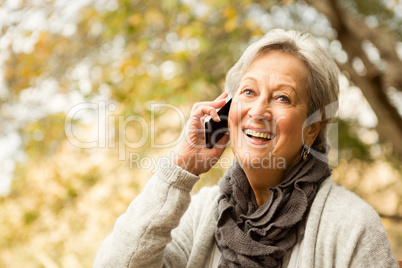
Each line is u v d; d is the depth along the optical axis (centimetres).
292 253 150
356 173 591
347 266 141
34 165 514
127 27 456
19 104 518
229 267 152
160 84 437
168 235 156
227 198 161
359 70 537
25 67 496
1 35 479
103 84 464
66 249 475
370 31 475
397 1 504
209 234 164
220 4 431
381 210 598
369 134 584
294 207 150
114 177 466
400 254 557
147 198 157
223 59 473
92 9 475
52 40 501
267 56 158
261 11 495
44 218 493
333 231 145
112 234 162
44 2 478
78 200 489
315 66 155
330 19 477
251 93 156
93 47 493
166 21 465
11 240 499
